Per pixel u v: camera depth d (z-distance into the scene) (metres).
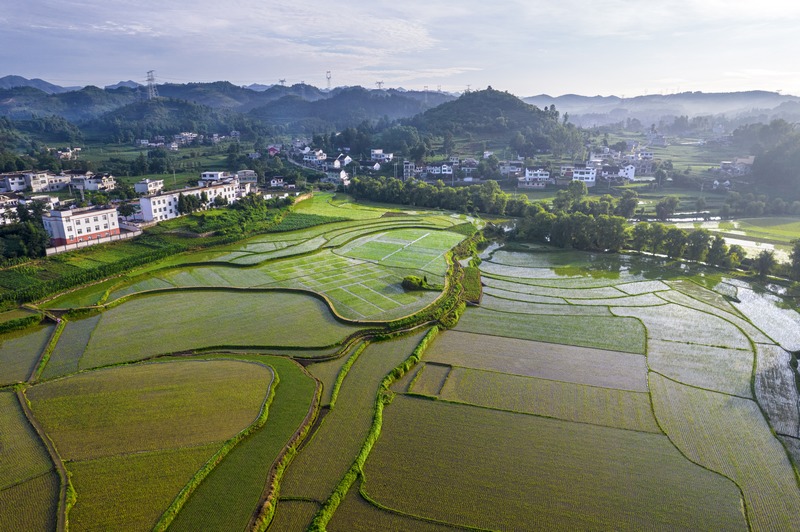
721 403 65.19
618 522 45.41
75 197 191.25
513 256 138.62
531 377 71.56
